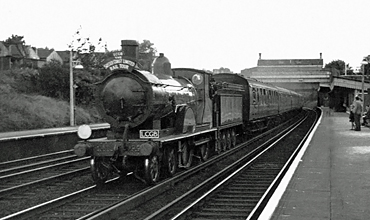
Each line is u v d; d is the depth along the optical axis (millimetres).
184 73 16094
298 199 8602
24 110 30922
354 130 26922
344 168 12602
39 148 19609
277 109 34281
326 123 33875
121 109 11547
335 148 17656
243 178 12820
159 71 13664
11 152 17641
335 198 8688
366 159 14461
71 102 33625
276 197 8586
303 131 31531
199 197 10062
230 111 19812
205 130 15672
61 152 19500
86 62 48594
